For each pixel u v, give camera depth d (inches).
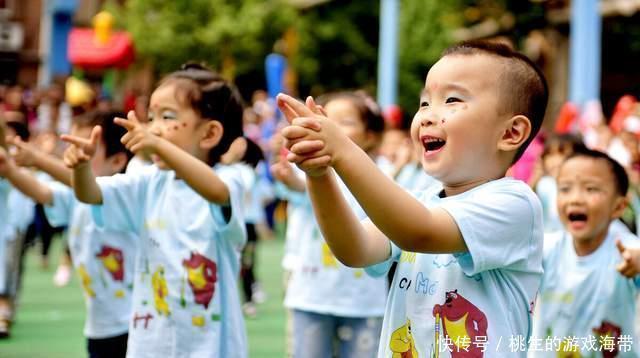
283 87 720.3
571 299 151.8
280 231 566.9
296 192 186.1
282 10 789.9
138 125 129.1
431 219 87.3
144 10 776.9
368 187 81.6
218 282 143.6
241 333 146.1
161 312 143.2
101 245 179.8
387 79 508.1
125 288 181.2
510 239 94.3
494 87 95.4
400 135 299.3
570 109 393.1
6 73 903.1
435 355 97.0
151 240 146.1
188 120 147.2
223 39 770.2
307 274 178.7
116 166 188.5
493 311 96.0
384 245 100.2
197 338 141.4
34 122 511.8
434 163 95.8
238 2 777.6
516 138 96.7
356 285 175.3
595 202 150.8
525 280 99.0
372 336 175.9
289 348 181.2
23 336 243.8
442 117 94.9
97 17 772.0
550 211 235.3
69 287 331.6
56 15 908.6
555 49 770.8
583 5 416.2
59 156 278.7
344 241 89.9
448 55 97.9
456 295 96.6
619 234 153.6
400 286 101.7
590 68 416.2
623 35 746.8
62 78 860.6
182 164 130.2
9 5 897.5
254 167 188.5
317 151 79.6
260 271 388.2
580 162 153.4
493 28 816.3
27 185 170.9
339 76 938.1
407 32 874.1
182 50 773.9
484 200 93.2
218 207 140.9
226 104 150.9
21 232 251.3
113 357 181.6
